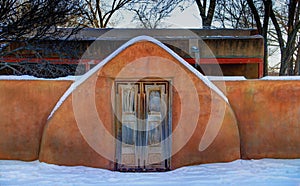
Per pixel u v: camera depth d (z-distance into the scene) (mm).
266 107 6711
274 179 5523
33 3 9500
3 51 9891
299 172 5867
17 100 6652
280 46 16609
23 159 6578
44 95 6688
